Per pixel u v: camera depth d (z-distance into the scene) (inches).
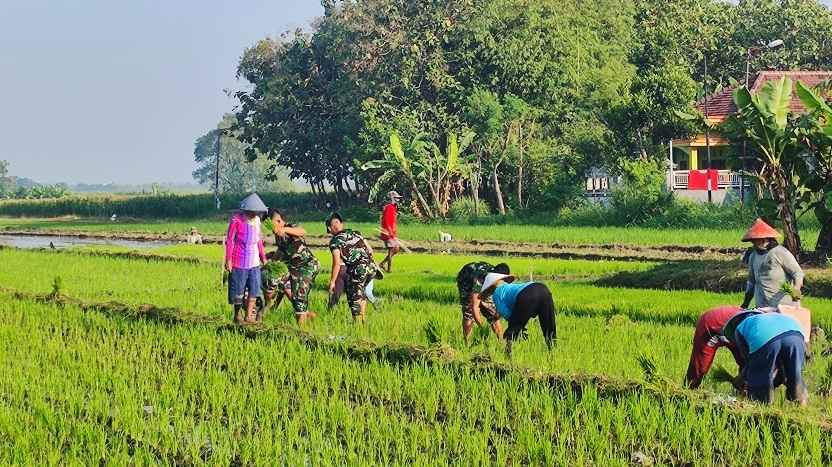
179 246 1473.9
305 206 2792.8
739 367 406.6
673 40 2121.1
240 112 2630.4
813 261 875.4
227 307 681.0
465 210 2042.3
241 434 360.2
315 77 2502.5
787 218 887.1
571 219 1801.2
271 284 576.4
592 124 1977.1
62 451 339.6
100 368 458.6
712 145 1847.9
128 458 332.5
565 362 448.5
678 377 429.1
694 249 1226.0
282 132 2474.2
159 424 362.9
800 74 1873.8
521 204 2068.2
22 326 582.6
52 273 995.9
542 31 2119.8
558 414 371.9
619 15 2338.8
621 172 1809.8
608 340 515.2
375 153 2144.4
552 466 317.4
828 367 404.2
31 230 2201.0
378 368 437.1
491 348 478.0
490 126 1998.0
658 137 1847.9
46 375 436.5
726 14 2444.6
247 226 564.7
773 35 2331.4
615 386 389.7
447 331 518.9
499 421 364.5
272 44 2598.4
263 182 5654.5
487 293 491.2
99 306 633.0
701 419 346.3
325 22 2546.8
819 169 899.4
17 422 362.6
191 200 2903.5
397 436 345.7
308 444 341.7
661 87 1780.3
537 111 2033.7
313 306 662.5
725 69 2341.3
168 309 595.5
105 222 2741.1
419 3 2313.0
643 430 348.5
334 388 416.8
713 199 1702.8
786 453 318.0
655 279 830.5
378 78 2273.6
